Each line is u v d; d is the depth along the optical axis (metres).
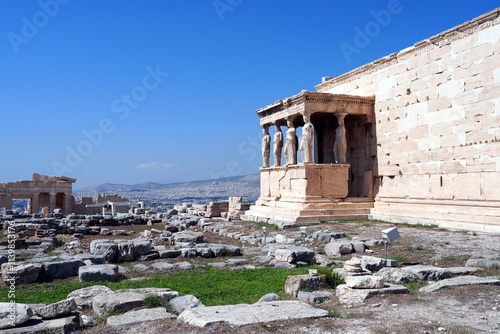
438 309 7.71
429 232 19.05
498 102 19.25
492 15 19.47
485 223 19.08
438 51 22.45
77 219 33.44
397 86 25.23
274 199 28.91
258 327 6.71
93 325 7.40
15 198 54.28
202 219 31.05
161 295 9.00
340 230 20.78
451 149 21.61
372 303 8.20
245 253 16.84
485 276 10.25
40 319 7.14
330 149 31.98
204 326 6.79
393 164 25.47
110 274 11.85
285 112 28.44
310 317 7.20
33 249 18.02
